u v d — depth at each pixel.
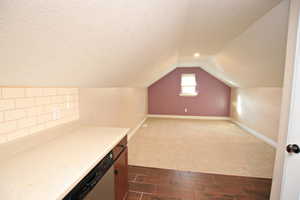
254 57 2.42
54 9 0.50
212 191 1.80
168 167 2.33
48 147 1.12
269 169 2.27
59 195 0.62
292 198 0.99
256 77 3.14
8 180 0.72
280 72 2.35
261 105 3.58
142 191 1.80
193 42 2.55
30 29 0.51
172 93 6.11
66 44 0.70
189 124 5.06
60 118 1.41
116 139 1.30
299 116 0.94
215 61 3.96
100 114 2.15
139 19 0.97
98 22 0.71
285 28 1.51
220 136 3.80
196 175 2.12
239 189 1.83
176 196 1.72
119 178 1.37
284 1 1.30
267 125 3.36
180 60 4.33
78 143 1.20
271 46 1.89
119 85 2.57
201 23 1.80
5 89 0.93
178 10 1.30
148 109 6.35
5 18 0.42
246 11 1.49
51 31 0.57
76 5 0.54
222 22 1.76
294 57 1.01
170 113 6.21
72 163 0.88
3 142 0.93
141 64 2.07
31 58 0.65
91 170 0.90
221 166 2.36
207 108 5.89
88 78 1.33
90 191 0.87
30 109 1.10
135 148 3.05
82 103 1.73
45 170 0.81
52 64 0.78
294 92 0.96
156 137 3.73
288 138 1.00
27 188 0.66
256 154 2.77
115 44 1.04
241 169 2.27
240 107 4.77
